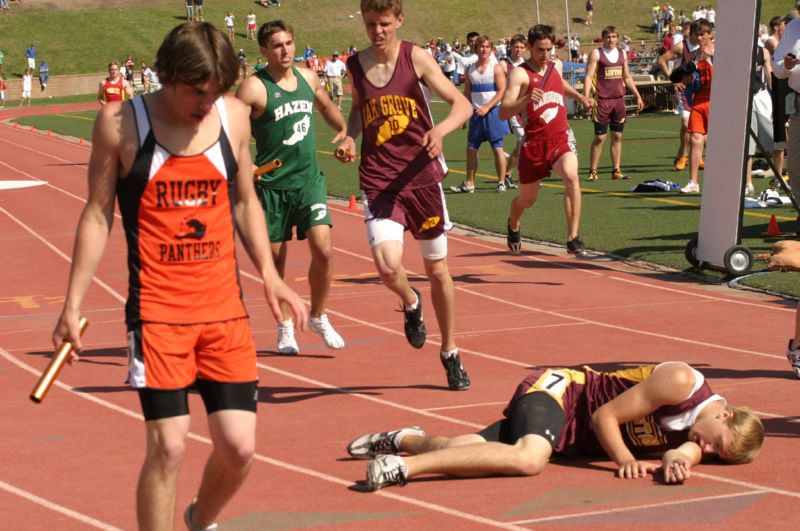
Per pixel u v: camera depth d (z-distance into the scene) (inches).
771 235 784.9
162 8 4320.9
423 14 4350.4
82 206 1155.9
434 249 414.6
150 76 3400.6
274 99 479.2
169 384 232.5
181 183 234.7
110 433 388.8
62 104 3353.8
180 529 286.8
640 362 471.8
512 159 1090.1
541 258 749.9
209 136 237.1
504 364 476.4
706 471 322.3
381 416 399.9
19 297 703.1
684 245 756.0
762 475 318.0
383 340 532.1
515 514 290.8
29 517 303.3
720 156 658.2
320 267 490.0
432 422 390.3
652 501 298.2
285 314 508.7
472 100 1063.6
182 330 233.6
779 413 386.0
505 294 633.6
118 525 295.7
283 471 336.8
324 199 492.4
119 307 653.9
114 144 232.5
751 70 636.7
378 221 406.6
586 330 537.6
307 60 3331.7
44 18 4082.2
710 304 590.6
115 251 858.8
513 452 314.0
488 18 4328.3
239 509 302.2
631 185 1089.4
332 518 293.0
